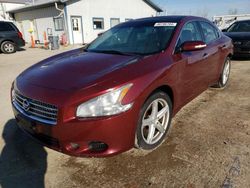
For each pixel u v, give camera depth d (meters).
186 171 2.53
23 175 2.56
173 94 3.06
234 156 2.76
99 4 20.92
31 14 22.56
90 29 20.78
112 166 2.65
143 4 25.20
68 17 18.92
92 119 2.23
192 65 3.46
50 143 2.44
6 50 13.45
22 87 2.67
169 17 3.89
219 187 2.29
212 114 3.93
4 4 29.30
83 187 2.36
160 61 2.90
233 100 4.55
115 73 2.52
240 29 9.27
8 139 3.29
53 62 3.25
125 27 4.00
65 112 2.23
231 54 5.33
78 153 2.34
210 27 4.54
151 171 2.55
